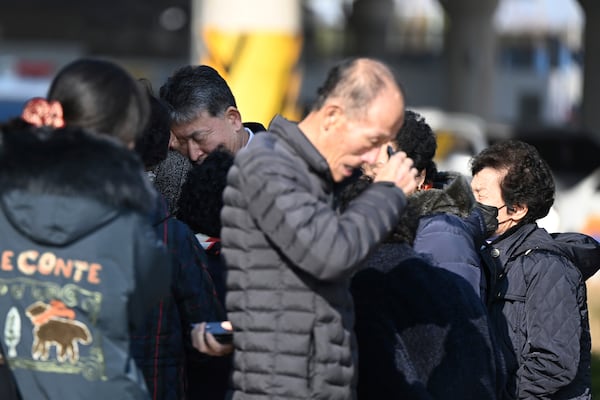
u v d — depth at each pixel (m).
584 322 15.99
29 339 10.98
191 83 15.91
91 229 10.91
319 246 11.05
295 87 52.50
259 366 11.48
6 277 11.01
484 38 117.75
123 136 11.60
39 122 11.39
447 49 120.06
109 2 168.62
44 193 10.88
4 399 11.09
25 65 134.00
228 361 13.55
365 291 12.60
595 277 47.09
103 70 11.56
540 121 160.62
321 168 11.59
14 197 10.93
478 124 103.25
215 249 13.86
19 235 11.04
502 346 15.30
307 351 11.45
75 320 10.91
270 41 51.56
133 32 171.38
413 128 14.05
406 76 159.62
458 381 12.52
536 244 15.68
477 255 14.03
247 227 11.51
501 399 13.78
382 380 12.38
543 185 15.81
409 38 164.88
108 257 10.94
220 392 13.62
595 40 108.62
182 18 172.38
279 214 11.18
